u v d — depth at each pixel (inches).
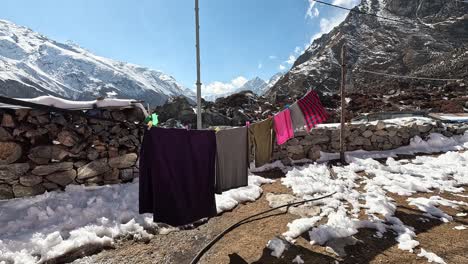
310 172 303.4
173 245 161.0
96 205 202.5
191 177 157.5
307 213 201.9
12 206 195.2
